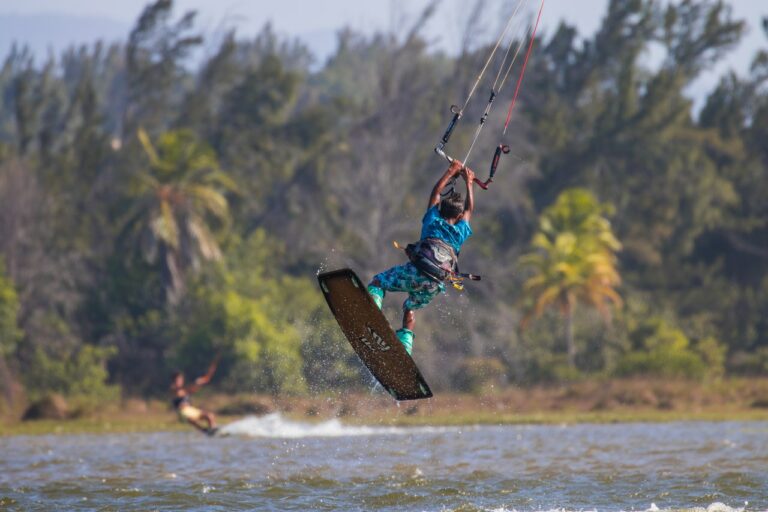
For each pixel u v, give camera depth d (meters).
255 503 46.38
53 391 178.88
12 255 196.50
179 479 55.72
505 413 137.62
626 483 51.81
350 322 39.00
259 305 188.50
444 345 188.88
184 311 195.12
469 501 46.41
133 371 195.12
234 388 177.62
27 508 45.34
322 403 135.50
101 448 80.50
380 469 59.72
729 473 55.31
